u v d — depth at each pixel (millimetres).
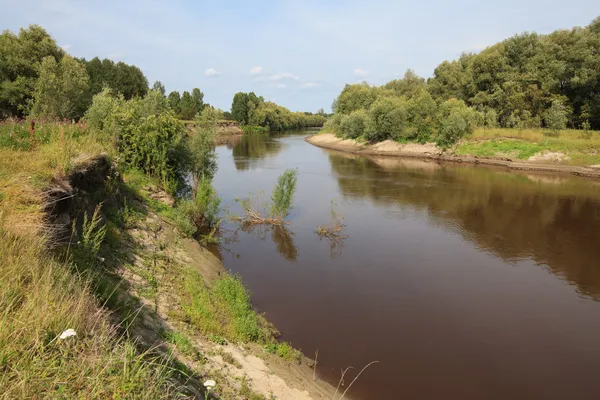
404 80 88438
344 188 28656
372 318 10805
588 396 8016
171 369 4617
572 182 30688
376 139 56344
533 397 7969
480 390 8109
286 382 7098
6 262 4215
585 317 11109
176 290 8617
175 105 86812
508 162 38875
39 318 3566
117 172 12398
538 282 13328
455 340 9875
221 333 7797
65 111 25016
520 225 19688
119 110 16781
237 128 106250
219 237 17453
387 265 14602
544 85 48812
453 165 41250
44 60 29938
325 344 9500
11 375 3057
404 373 8531
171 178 16938
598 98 43562
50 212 6152
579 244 16969
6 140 9070
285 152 55719
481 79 57531
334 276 13555
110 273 7301
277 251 15969
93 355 3617
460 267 14484
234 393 5840
